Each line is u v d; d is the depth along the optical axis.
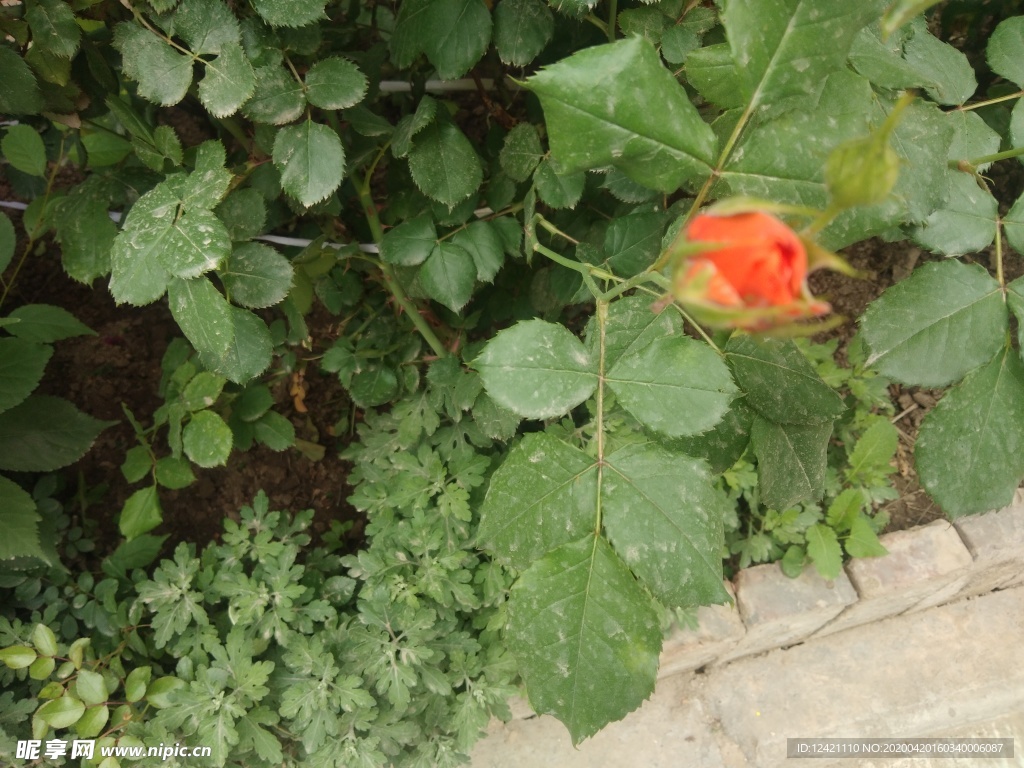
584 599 0.26
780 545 0.54
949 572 0.53
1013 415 0.30
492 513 0.27
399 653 0.42
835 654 0.57
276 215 0.45
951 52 0.32
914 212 0.29
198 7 0.31
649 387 0.27
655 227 0.37
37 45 0.32
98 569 0.50
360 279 0.49
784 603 0.52
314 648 0.42
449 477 0.46
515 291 0.49
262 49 0.33
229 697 0.40
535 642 0.26
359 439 0.55
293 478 0.55
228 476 0.54
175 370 0.49
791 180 0.24
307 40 0.34
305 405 0.56
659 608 0.48
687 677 0.56
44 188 0.51
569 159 0.24
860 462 0.52
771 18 0.23
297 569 0.44
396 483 0.46
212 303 0.30
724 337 0.33
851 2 0.23
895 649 0.57
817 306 0.19
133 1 0.31
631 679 0.26
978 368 0.30
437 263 0.39
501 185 0.41
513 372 0.27
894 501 0.57
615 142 0.24
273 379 0.55
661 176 0.24
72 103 0.37
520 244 0.41
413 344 0.48
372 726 0.43
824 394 0.32
